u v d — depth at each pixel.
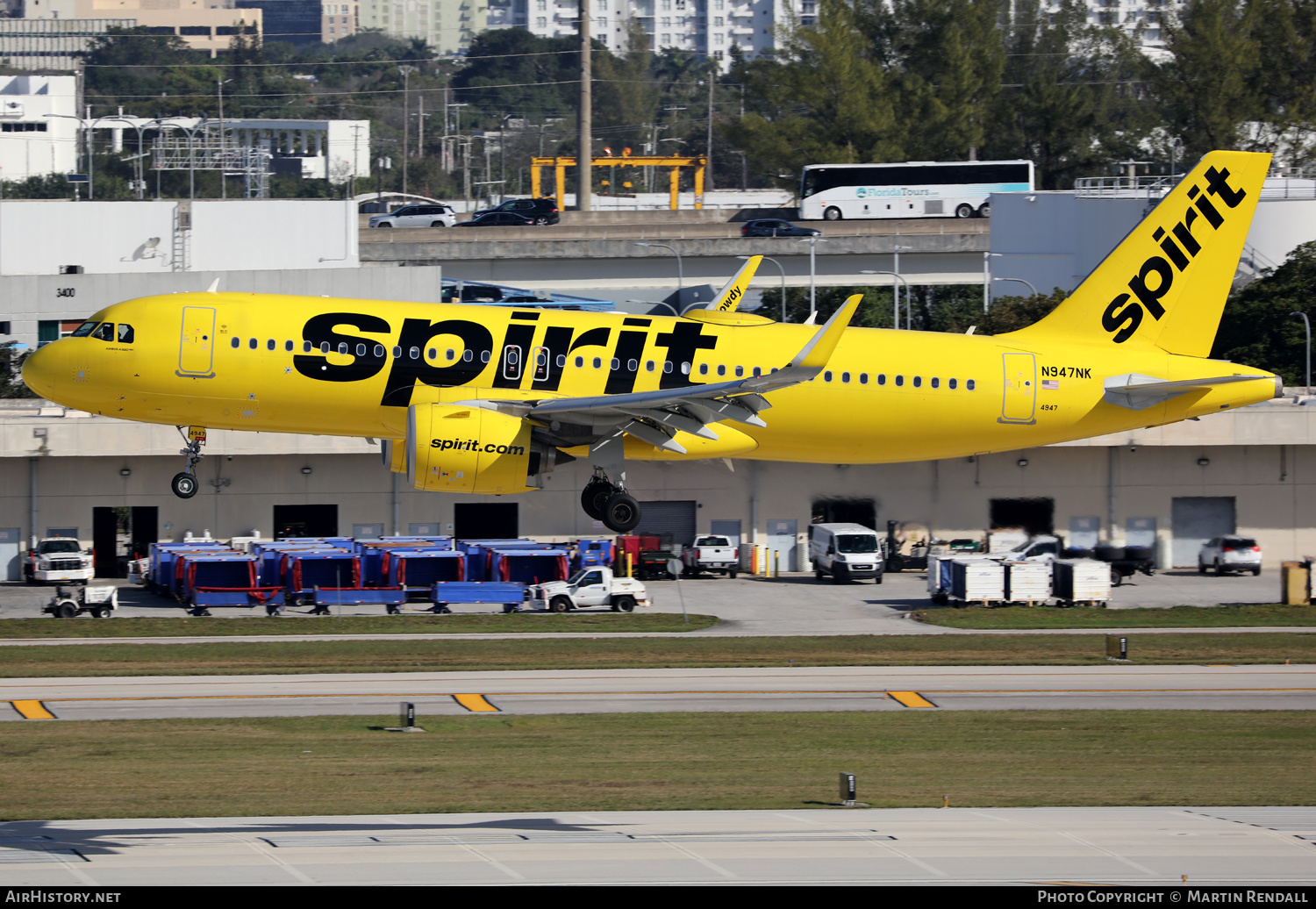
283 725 140.88
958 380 183.38
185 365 168.50
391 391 171.12
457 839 98.62
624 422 168.88
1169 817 108.31
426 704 152.75
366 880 88.31
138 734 135.12
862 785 118.75
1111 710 154.00
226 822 103.50
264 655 181.00
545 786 116.69
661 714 148.62
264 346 169.12
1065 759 130.62
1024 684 168.50
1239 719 149.62
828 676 172.62
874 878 89.94
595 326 176.88
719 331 179.75
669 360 176.50
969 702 157.50
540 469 170.75
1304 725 147.38
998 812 108.94
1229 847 99.25
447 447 164.62
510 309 178.00
